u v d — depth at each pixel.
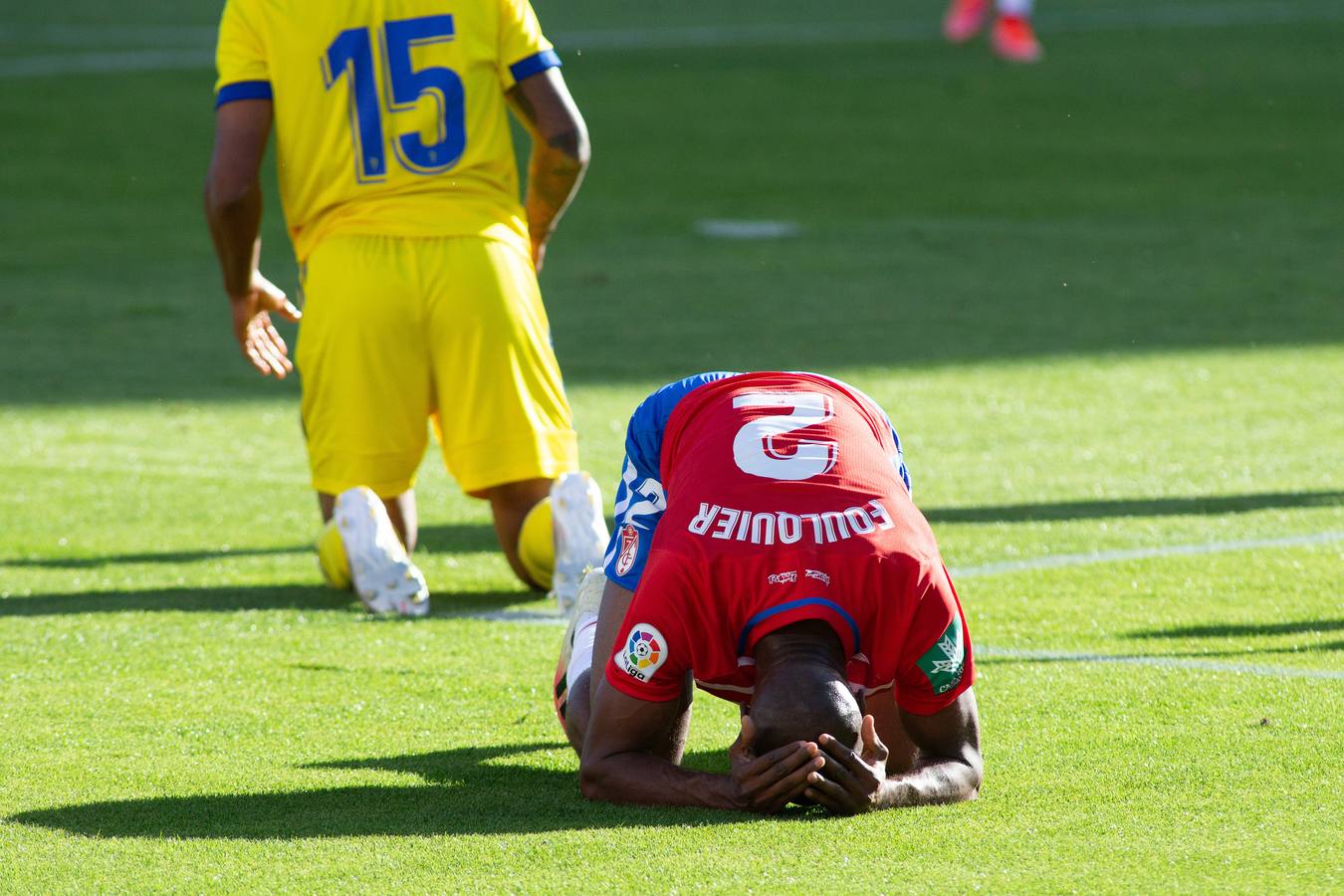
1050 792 11.70
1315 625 16.92
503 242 18.81
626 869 10.24
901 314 39.50
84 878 10.33
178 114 71.69
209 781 12.45
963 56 90.81
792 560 10.77
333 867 10.43
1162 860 10.30
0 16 107.31
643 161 63.50
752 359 34.53
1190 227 51.41
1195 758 12.56
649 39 98.19
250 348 19.72
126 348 36.88
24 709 14.46
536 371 18.73
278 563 20.70
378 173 18.56
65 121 69.88
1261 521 21.92
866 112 74.19
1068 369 33.38
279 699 14.80
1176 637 16.55
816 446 11.42
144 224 53.31
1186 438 27.55
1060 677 15.04
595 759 11.52
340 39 18.45
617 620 11.91
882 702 12.25
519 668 15.89
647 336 37.09
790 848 10.54
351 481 18.72
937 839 10.69
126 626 17.52
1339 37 95.25
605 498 23.91
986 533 21.47
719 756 13.17
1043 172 61.41
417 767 12.81
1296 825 10.98
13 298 42.56
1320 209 54.22
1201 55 89.94
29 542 21.78
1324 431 27.94
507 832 11.04
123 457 27.16
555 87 19.25
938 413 29.69
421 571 20.34
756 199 56.94
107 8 112.44
